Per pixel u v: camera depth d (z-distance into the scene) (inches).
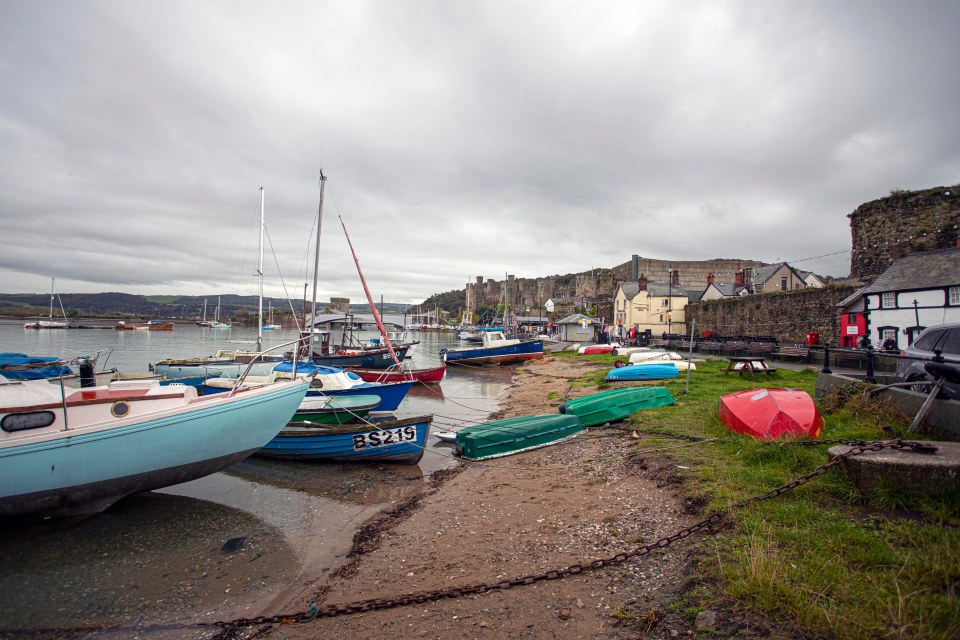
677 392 569.3
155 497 375.6
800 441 281.1
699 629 147.7
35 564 268.7
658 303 2012.8
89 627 209.8
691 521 226.7
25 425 311.4
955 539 159.8
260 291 1042.1
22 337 2303.2
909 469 194.4
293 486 402.0
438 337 4397.1
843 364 795.4
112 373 702.5
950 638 121.3
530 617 174.7
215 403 355.9
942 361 282.2
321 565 259.1
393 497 370.3
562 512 276.1
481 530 269.1
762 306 1315.2
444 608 188.9
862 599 142.2
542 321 3634.4
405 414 709.3
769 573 159.9
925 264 871.1
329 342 1401.3
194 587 241.0
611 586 185.5
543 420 470.6
